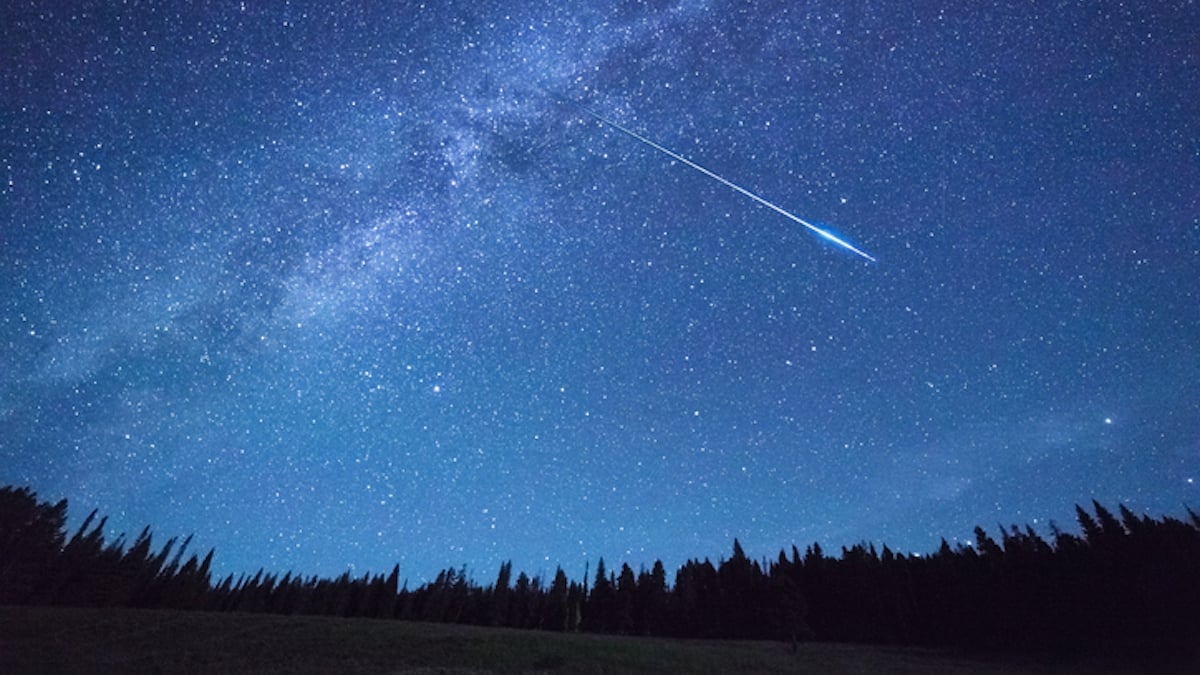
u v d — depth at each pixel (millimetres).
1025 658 44375
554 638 42562
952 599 67062
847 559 81688
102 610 44938
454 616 81750
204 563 78625
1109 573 59062
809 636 62281
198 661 28578
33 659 26250
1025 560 68125
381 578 85250
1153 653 42938
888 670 36469
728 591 77375
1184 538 58594
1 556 59906
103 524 71375
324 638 36750
